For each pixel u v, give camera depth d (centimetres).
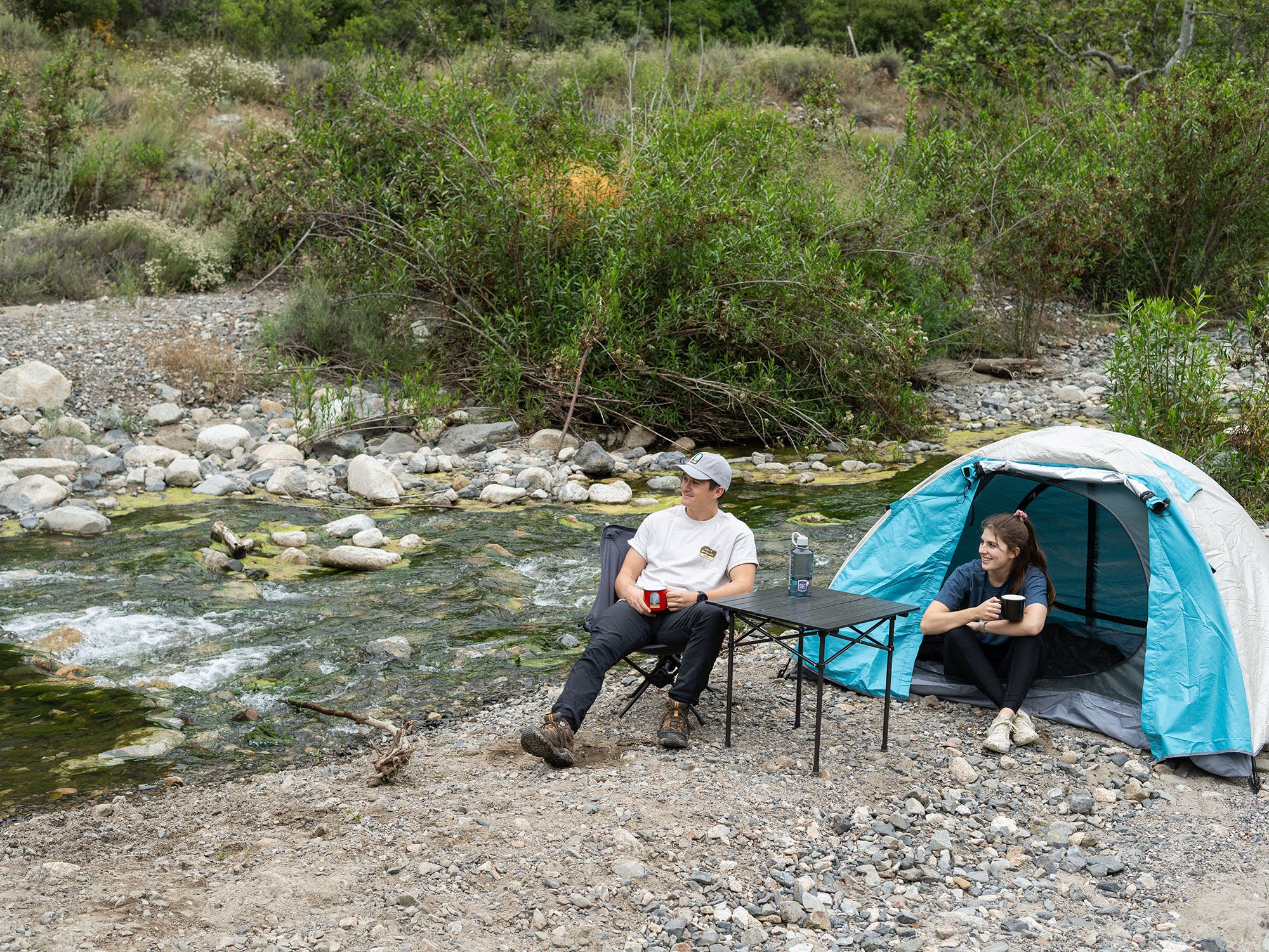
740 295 1091
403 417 1033
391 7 2578
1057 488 559
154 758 440
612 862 343
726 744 443
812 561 453
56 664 539
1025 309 1442
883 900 334
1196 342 936
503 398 1095
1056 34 2078
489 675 535
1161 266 1614
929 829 380
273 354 1127
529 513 840
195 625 596
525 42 2209
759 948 305
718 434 1120
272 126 1520
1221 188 1522
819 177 1380
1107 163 1573
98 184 1477
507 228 1105
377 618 612
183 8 2480
